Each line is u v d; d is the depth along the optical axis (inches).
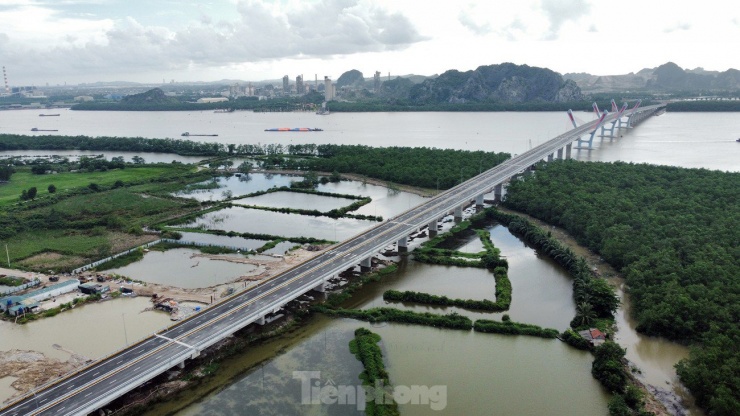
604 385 6535.4
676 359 7185.0
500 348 7465.6
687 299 7741.1
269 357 7278.5
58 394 5989.2
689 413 5994.1
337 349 7475.4
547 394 6407.5
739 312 7313.0
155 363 6594.5
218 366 7052.2
